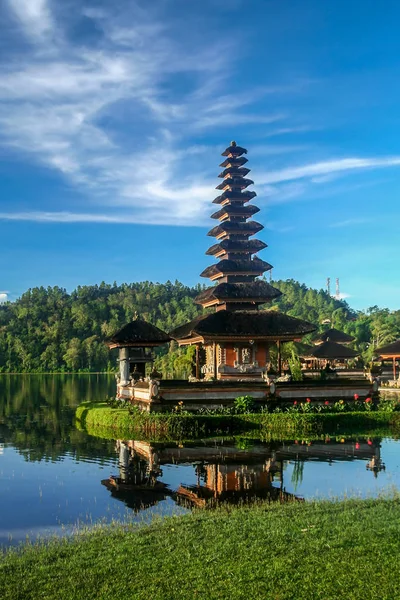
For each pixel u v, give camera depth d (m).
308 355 70.19
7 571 13.62
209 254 59.75
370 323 134.00
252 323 47.50
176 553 14.15
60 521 18.56
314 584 12.05
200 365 61.69
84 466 27.55
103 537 16.02
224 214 57.69
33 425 44.97
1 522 18.56
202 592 11.89
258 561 13.38
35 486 23.48
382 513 17.09
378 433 37.28
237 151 58.34
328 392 42.69
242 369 49.12
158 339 50.69
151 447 32.94
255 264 54.56
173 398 39.97
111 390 94.69
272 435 36.66
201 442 34.38
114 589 12.23
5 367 188.25
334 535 14.98
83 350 187.88
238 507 19.03
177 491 22.09
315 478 23.48
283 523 16.28
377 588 11.77
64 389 98.00
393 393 60.62
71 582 12.67
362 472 24.58
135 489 22.61
